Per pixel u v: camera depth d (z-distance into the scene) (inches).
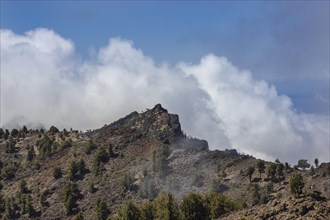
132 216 5802.2
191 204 5506.9
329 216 3169.3
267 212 3442.4
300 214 3253.0
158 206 5743.1
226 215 3882.9
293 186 3750.0
